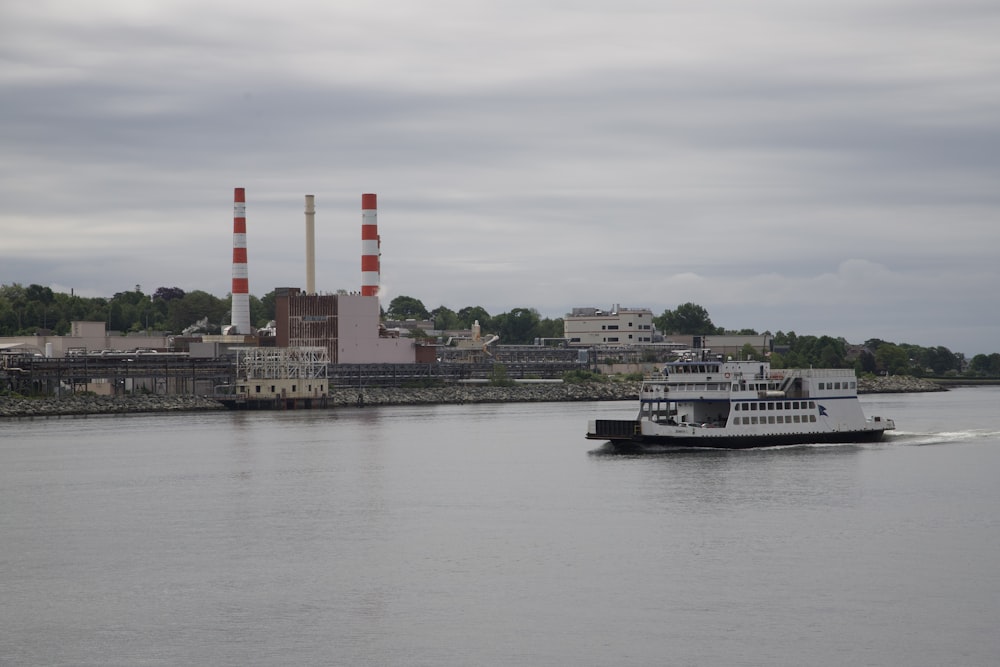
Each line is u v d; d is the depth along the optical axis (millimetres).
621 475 171250
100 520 141625
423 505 149375
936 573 112125
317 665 90188
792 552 120188
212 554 122688
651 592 106312
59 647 94562
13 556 123062
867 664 89250
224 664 90625
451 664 90000
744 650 92062
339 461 197000
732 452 194250
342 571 114938
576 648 92688
